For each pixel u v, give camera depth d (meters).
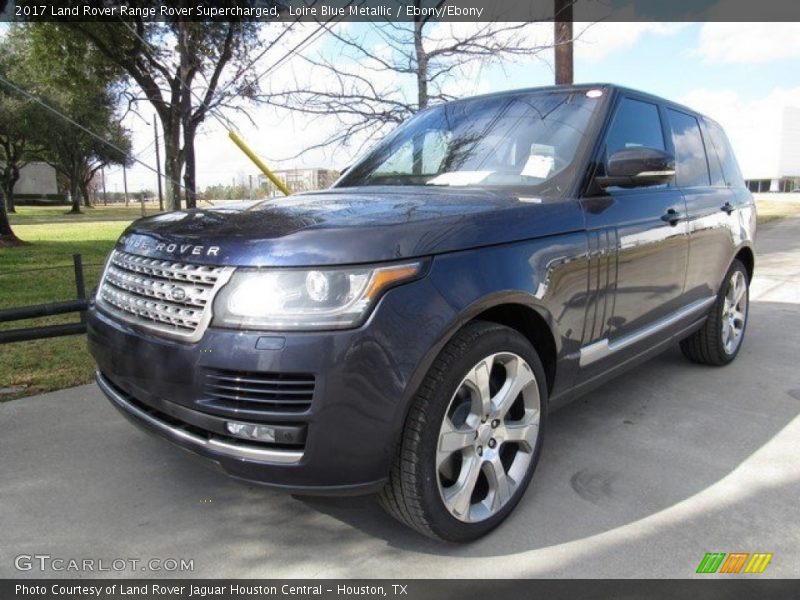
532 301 2.46
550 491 2.86
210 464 2.18
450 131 3.61
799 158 73.56
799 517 2.65
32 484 2.93
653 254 3.33
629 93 3.52
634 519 2.63
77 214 39.25
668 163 3.00
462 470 2.38
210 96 9.22
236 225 2.31
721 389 4.25
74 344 5.43
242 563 2.36
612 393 4.17
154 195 75.44
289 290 2.01
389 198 2.72
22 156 44.44
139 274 2.40
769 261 10.82
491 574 2.28
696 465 3.12
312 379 1.99
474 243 2.29
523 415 2.63
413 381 2.07
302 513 2.70
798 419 3.72
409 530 2.57
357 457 2.05
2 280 8.81
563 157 3.04
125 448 3.31
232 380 2.05
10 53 25.02
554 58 7.61
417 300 2.08
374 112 7.12
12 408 3.87
